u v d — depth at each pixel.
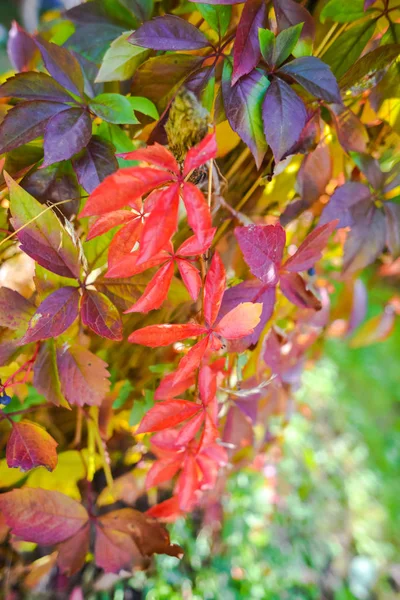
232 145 0.53
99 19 0.56
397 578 1.35
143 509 0.74
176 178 0.41
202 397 0.52
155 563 0.94
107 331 0.49
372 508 1.55
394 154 0.56
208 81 0.48
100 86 0.56
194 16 0.54
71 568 0.59
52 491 0.56
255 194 0.56
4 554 0.67
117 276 0.45
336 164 0.60
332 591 1.23
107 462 0.62
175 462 0.57
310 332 0.78
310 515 1.36
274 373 0.61
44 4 1.22
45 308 0.47
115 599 0.87
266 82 0.47
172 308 0.56
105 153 0.48
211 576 1.02
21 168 0.50
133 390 0.63
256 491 1.23
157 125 0.50
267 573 1.13
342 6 0.50
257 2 0.45
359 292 0.88
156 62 0.48
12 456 0.51
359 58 0.51
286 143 0.47
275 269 0.50
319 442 1.67
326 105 0.53
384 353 2.28
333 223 0.50
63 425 0.63
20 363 0.55
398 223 0.57
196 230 0.42
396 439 1.89
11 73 0.55
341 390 1.98
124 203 0.40
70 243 0.47
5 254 0.54
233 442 0.68
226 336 0.48
